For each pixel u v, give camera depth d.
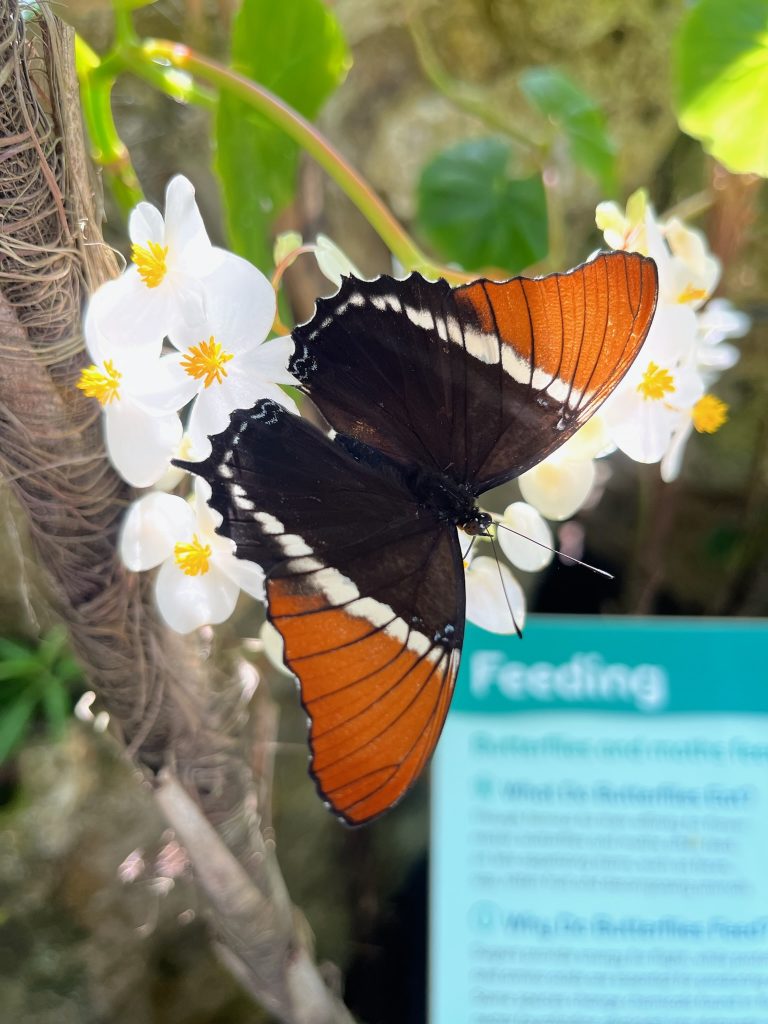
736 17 0.17
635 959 0.21
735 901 0.21
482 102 0.27
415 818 0.29
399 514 0.13
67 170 0.11
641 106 0.28
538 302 0.12
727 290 0.25
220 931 0.19
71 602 0.14
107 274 0.13
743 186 0.24
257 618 0.25
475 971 0.21
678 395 0.15
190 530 0.13
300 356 0.12
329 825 0.29
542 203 0.23
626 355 0.11
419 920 0.28
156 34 0.23
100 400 0.12
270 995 0.20
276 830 0.28
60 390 0.12
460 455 0.13
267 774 0.21
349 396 0.12
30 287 0.11
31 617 0.16
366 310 0.12
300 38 0.17
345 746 0.11
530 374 0.12
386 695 0.12
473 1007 0.21
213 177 0.24
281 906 0.19
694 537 0.31
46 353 0.12
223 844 0.17
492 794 0.21
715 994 0.21
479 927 0.21
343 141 0.27
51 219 0.11
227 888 0.17
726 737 0.21
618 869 0.21
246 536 0.11
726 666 0.21
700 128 0.18
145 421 0.12
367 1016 0.28
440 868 0.21
